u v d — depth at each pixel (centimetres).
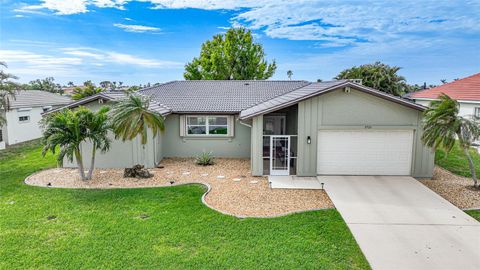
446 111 1145
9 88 1883
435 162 1641
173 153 1836
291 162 1548
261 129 1384
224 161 1736
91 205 1034
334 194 1139
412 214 952
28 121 2531
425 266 670
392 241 781
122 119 1288
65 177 1402
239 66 3925
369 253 723
